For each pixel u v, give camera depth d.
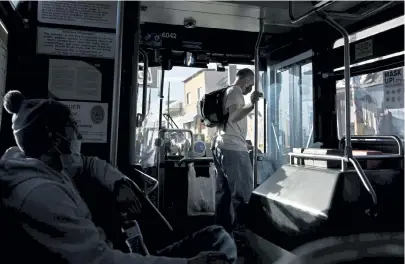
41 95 1.82
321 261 1.79
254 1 3.18
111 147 1.75
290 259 1.96
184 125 5.75
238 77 3.38
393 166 2.29
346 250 1.78
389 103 3.10
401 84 2.99
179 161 4.29
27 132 1.18
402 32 2.88
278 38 4.29
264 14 3.41
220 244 1.48
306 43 3.87
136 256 1.14
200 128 5.48
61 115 1.24
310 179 2.18
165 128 4.23
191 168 4.21
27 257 1.02
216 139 3.27
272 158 4.46
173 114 5.82
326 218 1.81
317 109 3.83
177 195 4.29
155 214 1.66
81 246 1.04
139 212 1.63
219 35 4.25
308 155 2.42
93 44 1.89
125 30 1.90
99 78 1.89
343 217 1.81
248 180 3.15
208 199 4.19
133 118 1.91
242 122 3.23
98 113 1.88
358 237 1.80
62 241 1.03
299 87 4.10
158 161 4.00
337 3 3.07
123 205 1.59
